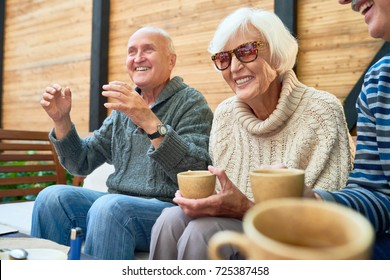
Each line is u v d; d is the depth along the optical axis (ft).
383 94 3.38
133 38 5.71
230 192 3.06
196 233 2.93
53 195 5.03
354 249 0.96
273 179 1.94
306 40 7.88
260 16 4.13
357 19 7.23
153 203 4.64
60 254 2.81
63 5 13.62
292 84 4.23
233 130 4.58
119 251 4.24
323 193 2.75
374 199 2.94
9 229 3.98
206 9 9.77
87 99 12.72
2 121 16.26
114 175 5.55
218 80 9.52
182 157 4.50
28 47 15.10
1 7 16.11
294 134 4.15
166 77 5.74
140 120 4.43
